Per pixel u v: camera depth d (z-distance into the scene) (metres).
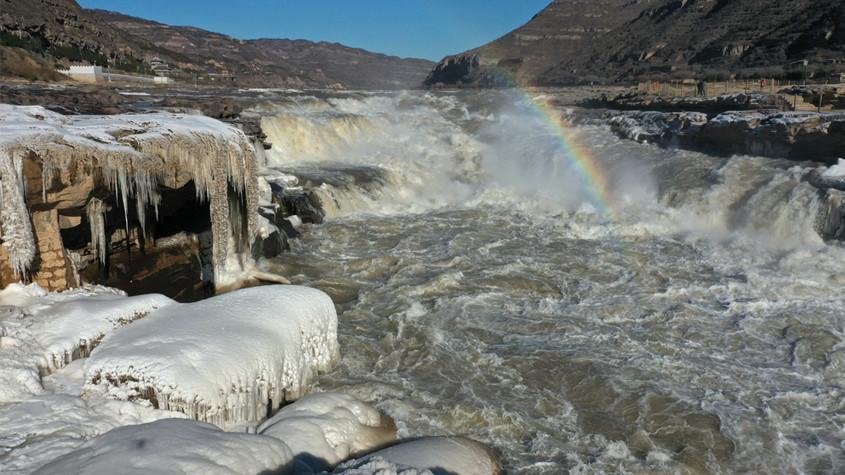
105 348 5.81
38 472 4.00
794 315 9.88
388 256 12.92
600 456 6.43
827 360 8.48
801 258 12.18
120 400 5.32
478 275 11.89
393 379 7.86
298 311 7.23
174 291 9.99
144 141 8.26
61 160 6.97
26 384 5.34
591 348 8.82
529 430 6.85
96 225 8.36
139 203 8.31
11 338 5.76
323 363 7.75
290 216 14.19
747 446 6.64
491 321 9.78
